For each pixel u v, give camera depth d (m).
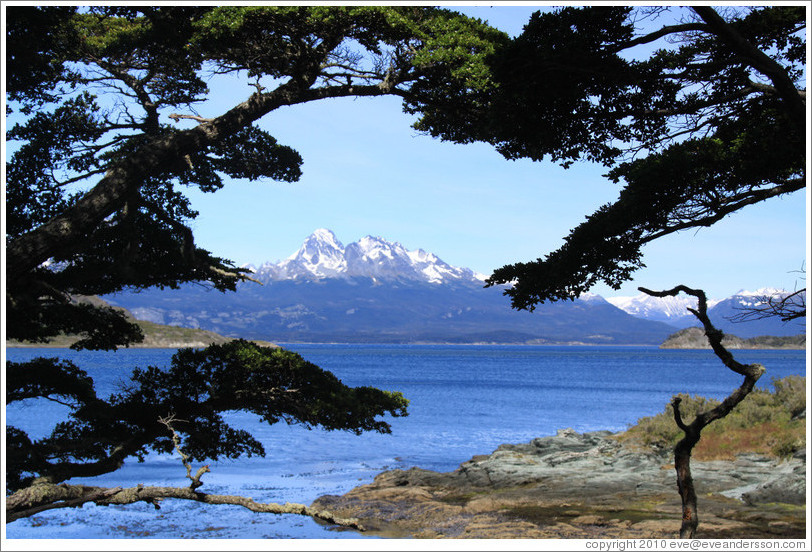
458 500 22.33
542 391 90.31
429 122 17.19
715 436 26.31
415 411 61.62
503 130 13.41
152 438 14.42
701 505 18.72
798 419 25.39
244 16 13.02
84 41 16.42
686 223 12.27
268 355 14.35
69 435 14.19
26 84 15.59
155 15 15.23
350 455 36.25
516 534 16.58
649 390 91.94
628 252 12.38
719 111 13.20
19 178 14.97
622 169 13.26
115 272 14.46
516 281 13.41
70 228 12.02
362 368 175.12
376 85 15.48
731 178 11.97
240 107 14.49
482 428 48.94
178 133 13.80
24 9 13.28
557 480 24.08
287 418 15.09
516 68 11.93
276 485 27.50
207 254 16.08
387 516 20.12
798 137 11.20
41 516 21.94
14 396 13.84
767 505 18.25
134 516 21.78
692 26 11.06
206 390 14.49
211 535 19.02
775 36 12.34
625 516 18.23
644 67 12.02
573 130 13.12
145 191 16.16
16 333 12.19
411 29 14.58
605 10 11.30
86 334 14.80
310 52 14.55
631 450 27.80
